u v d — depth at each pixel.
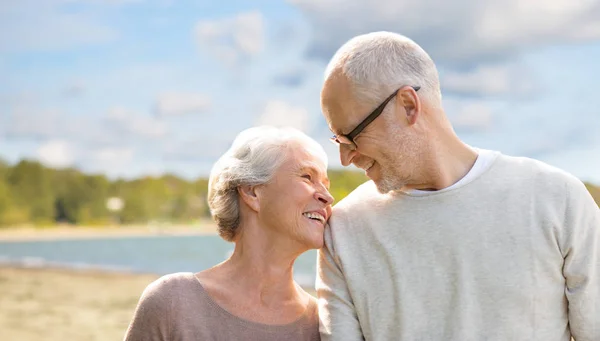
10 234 74.62
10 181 82.38
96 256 34.69
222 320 2.26
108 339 8.63
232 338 2.24
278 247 2.30
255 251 2.31
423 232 2.11
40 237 70.56
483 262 2.04
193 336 2.22
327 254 2.28
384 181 2.13
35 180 82.75
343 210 2.29
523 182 2.08
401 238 2.14
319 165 2.31
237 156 2.33
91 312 10.93
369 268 2.18
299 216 2.25
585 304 2.00
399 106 2.05
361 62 2.06
